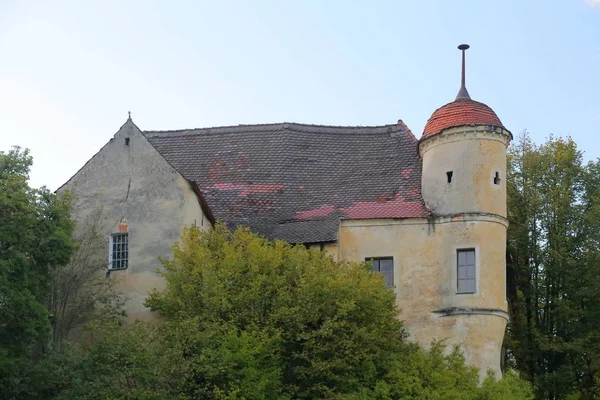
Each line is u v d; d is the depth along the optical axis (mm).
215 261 39562
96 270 42562
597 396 50344
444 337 43062
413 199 45969
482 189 44312
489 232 43969
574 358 51469
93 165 44438
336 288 38062
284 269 39406
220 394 35062
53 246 37969
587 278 51156
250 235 40750
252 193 48562
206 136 53125
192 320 36750
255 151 51344
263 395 35750
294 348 37969
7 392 36250
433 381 37656
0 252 36250
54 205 38906
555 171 54344
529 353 51750
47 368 36031
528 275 52844
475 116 45062
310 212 46844
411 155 49062
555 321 52094
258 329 37219
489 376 38562
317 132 52062
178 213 42969
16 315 36250
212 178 50031
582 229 53000
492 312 42938
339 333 37469
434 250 44281
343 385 37156
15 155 38250
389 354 38406
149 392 34656
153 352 35500
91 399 34812
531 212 53312
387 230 45062
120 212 43562
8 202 36219
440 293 43688
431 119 46500
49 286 40344
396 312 39500
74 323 41562
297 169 49781
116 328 37281
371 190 47406
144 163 43875
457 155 44812
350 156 50188
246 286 38406
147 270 42594
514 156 55281
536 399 50844
